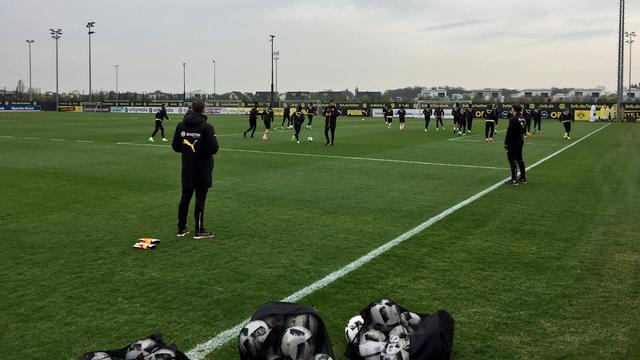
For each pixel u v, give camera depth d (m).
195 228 7.68
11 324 4.65
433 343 3.84
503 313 4.91
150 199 10.36
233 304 5.11
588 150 21.59
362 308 5.00
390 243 7.26
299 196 10.77
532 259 6.57
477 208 9.69
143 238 7.41
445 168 15.37
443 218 8.84
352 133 31.48
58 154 18.44
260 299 5.23
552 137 29.56
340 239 7.48
